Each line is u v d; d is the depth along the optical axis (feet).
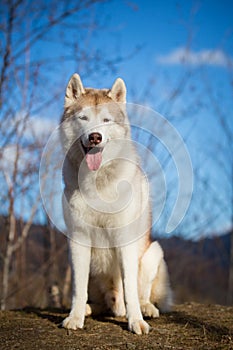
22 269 25.38
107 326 14.10
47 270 24.79
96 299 16.17
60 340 12.62
